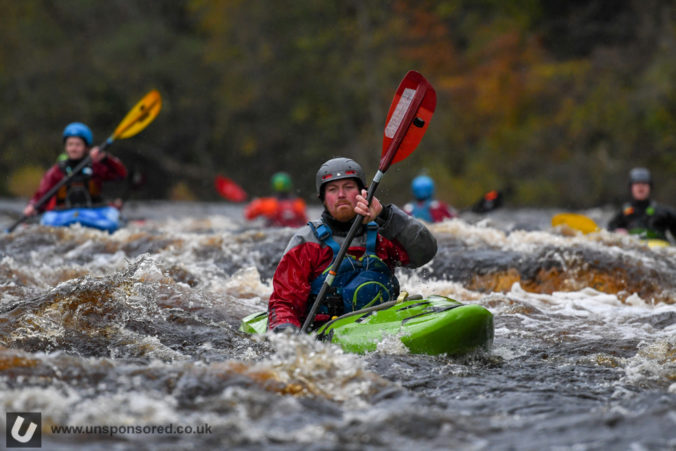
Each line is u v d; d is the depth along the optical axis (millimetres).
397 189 103750
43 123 118500
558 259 25578
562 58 111188
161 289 19969
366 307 15609
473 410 11570
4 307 17547
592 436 10094
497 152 100500
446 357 14695
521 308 21438
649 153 94250
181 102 118000
